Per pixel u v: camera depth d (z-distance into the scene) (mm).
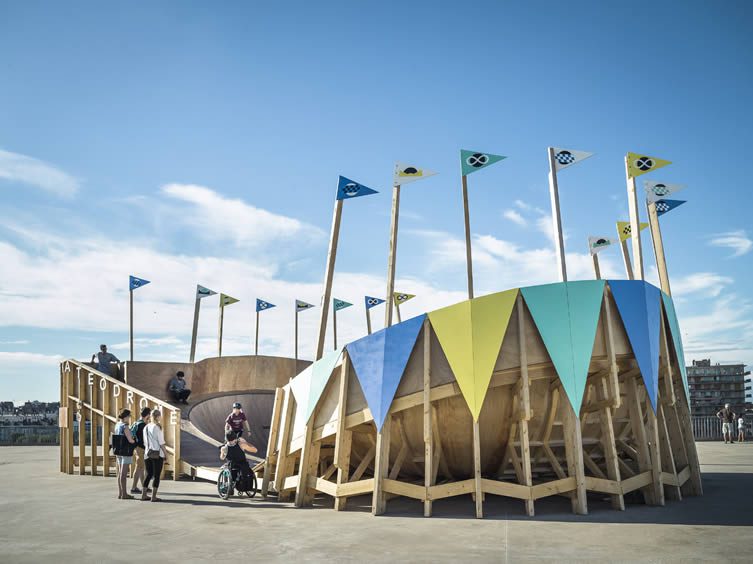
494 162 15734
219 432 26859
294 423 15133
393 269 14953
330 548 9047
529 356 12336
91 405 21781
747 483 15938
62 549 9219
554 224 14727
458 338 12352
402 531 10336
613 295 12906
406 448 13648
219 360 30516
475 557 8266
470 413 12906
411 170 15633
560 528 10281
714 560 7871
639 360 12734
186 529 10836
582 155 14969
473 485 11836
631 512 11852
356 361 13383
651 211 17469
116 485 18188
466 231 15758
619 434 14758
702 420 36188
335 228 16031
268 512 12906
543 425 13266
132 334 29891
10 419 65625
